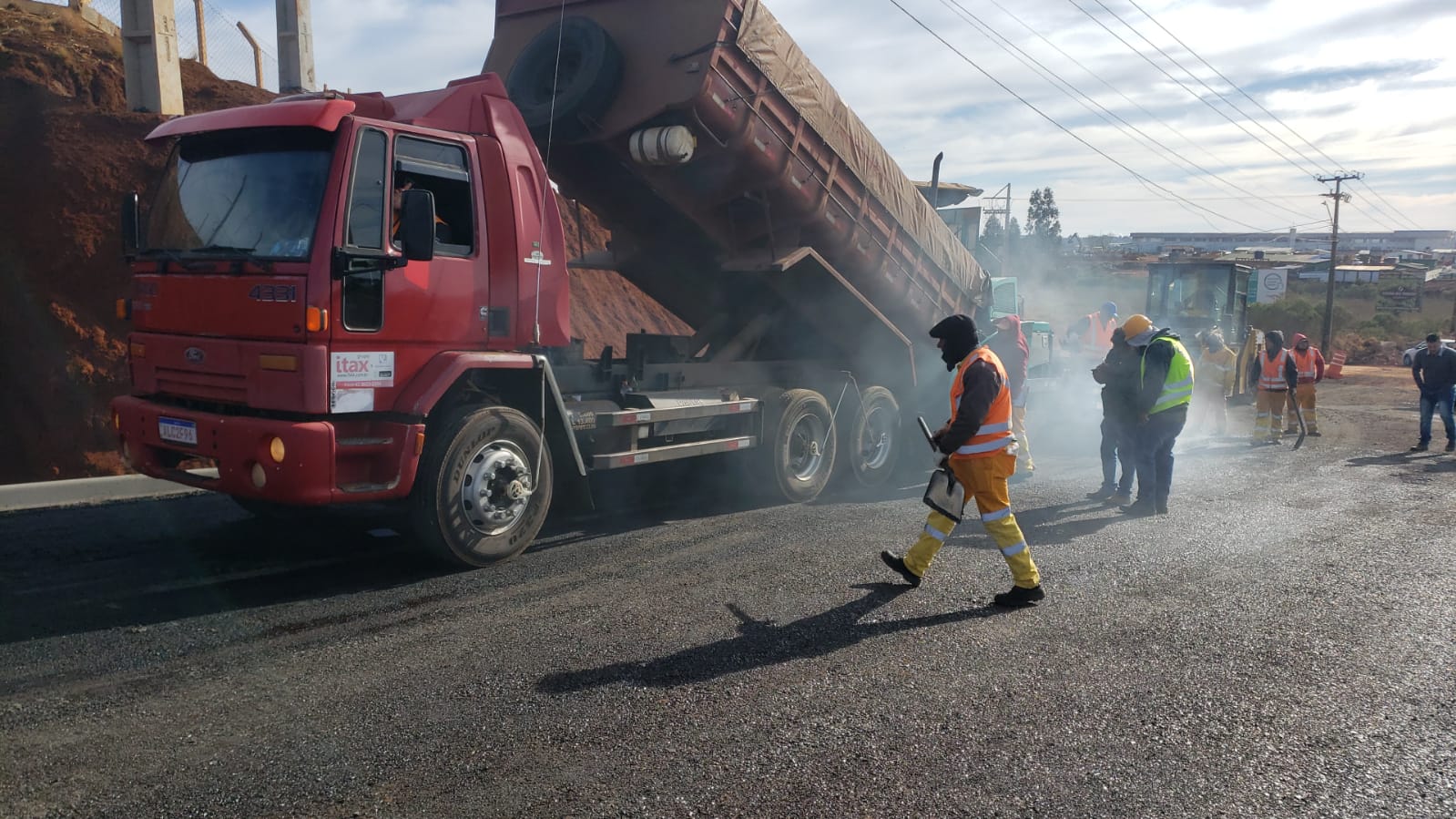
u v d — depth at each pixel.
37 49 11.55
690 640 4.87
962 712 4.09
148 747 3.57
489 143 6.38
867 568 6.37
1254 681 4.54
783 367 9.24
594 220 10.66
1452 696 4.41
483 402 6.36
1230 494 9.59
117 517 7.19
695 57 7.25
